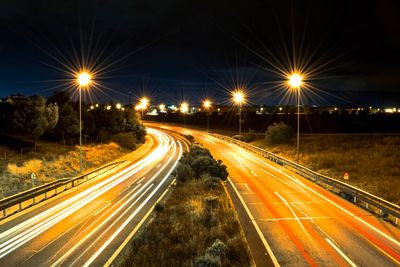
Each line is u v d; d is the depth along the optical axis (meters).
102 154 49.69
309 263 12.37
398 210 16.98
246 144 61.06
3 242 15.46
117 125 67.81
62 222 18.70
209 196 22.69
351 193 22.48
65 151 44.09
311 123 90.75
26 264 12.93
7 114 43.91
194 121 130.25
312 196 24.19
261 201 22.69
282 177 33.06
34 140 46.09
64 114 51.25
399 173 30.66
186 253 13.09
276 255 13.16
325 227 16.67
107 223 18.48
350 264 12.22
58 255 13.81
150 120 145.50
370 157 38.16
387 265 12.09
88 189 29.00
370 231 15.97
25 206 22.59
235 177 33.41
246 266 11.83
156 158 52.56
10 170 30.14
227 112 142.75
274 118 109.56
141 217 19.66
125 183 32.03
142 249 13.62
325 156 41.72
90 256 13.67
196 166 32.44
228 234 15.33
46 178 31.48
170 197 24.59
